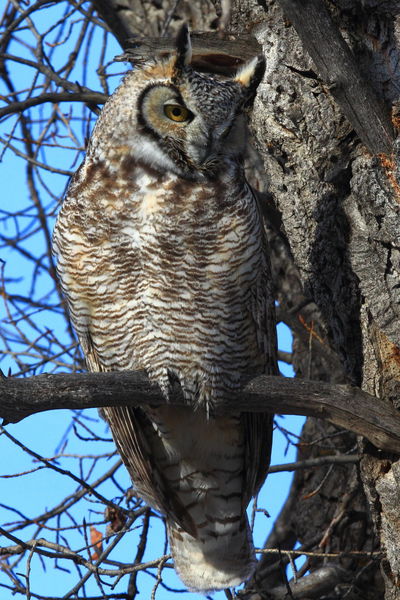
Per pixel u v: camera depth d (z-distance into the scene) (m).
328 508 11.18
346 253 7.94
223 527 9.80
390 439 7.41
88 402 7.23
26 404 6.97
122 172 8.48
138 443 9.39
